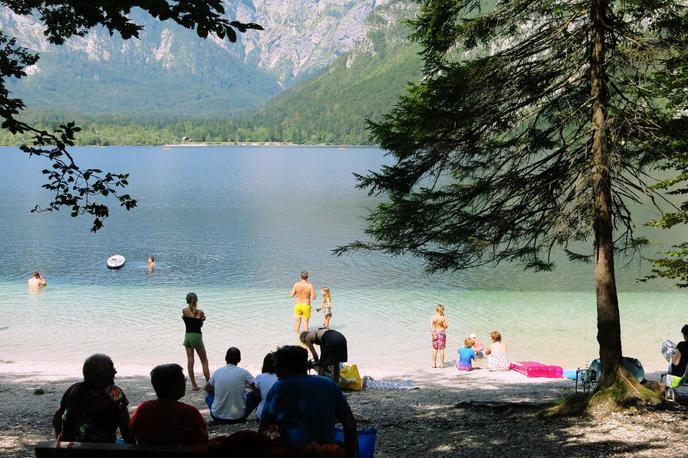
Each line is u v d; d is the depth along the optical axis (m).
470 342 18.61
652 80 10.38
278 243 45.91
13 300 27.88
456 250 11.84
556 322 23.94
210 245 45.22
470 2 11.09
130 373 17.50
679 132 10.23
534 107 11.23
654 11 10.16
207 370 15.32
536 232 11.23
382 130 11.36
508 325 23.58
